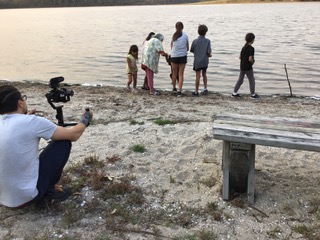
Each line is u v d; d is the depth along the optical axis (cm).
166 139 615
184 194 444
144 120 757
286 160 529
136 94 1137
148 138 623
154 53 1102
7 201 366
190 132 643
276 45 2752
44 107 938
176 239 362
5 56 2603
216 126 409
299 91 1345
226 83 1501
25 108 385
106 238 365
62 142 397
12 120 365
